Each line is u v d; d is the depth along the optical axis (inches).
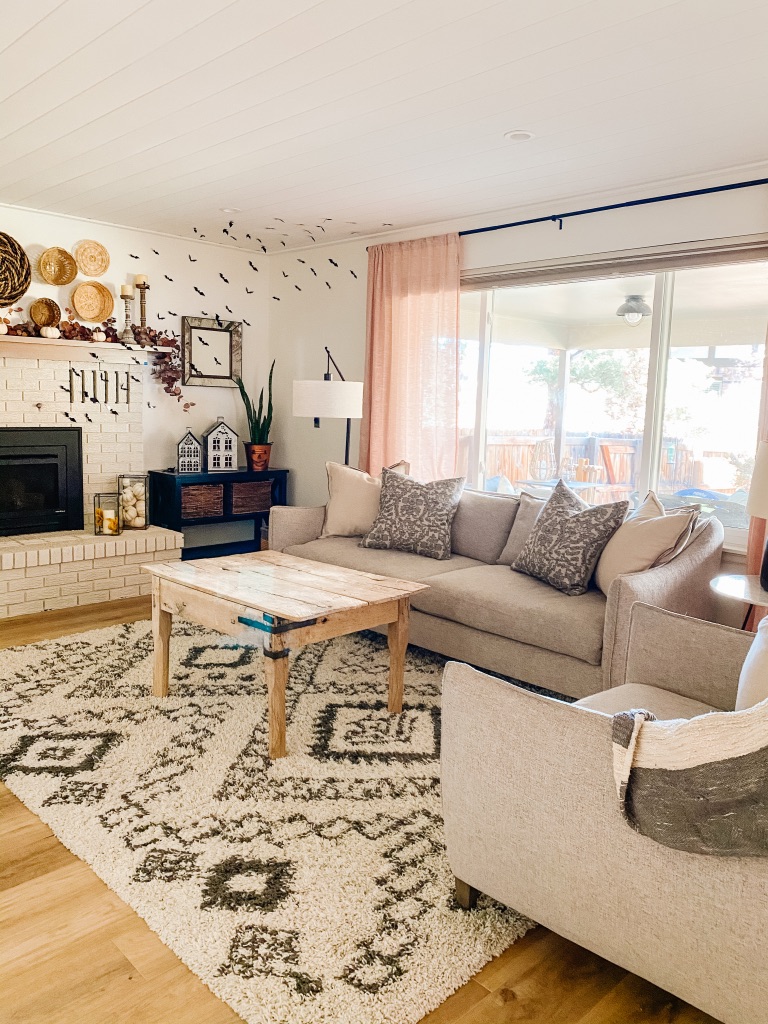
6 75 106.9
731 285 150.9
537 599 130.7
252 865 82.1
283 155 141.2
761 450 116.8
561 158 139.2
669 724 59.6
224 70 104.5
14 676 134.2
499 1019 63.3
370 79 106.4
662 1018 64.1
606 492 174.9
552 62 100.0
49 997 63.9
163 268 218.5
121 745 109.0
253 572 129.7
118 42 96.7
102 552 184.9
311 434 235.3
